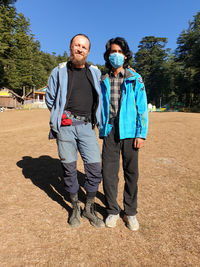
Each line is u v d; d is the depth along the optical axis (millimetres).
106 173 2160
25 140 6574
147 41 82938
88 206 2236
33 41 72250
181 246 1891
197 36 51094
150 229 2131
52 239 1961
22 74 47031
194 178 3447
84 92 2139
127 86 2088
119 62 2033
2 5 36812
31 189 3023
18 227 2125
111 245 1894
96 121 2225
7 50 38281
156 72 76625
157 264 1687
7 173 3639
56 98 2160
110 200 2176
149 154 4844
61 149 2154
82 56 2029
